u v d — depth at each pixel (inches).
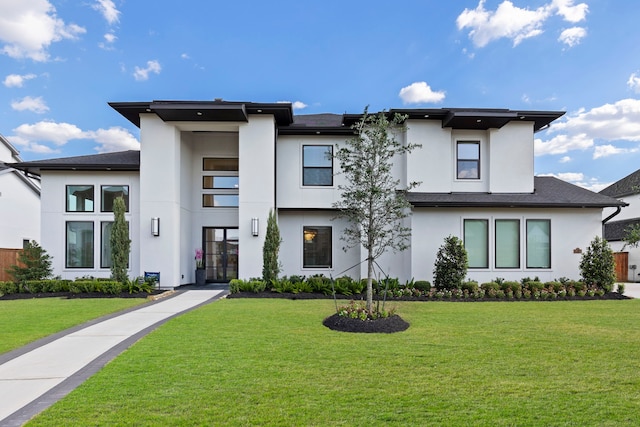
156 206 534.9
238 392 163.9
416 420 139.4
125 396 159.6
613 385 174.4
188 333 268.2
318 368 195.9
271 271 482.0
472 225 539.5
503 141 569.0
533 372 191.3
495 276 536.4
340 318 296.7
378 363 204.4
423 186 553.6
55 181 572.1
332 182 577.9
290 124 586.6
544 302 426.6
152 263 531.2
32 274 495.5
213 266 621.0
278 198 573.3
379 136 338.0
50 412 144.8
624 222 871.7
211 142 619.8
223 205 620.1
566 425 136.6
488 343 246.1
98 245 571.8
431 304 407.2
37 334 275.3
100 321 320.2
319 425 135.0
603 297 461.1
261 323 302.0
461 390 167.5
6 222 774.5
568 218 544.7
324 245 597.9
